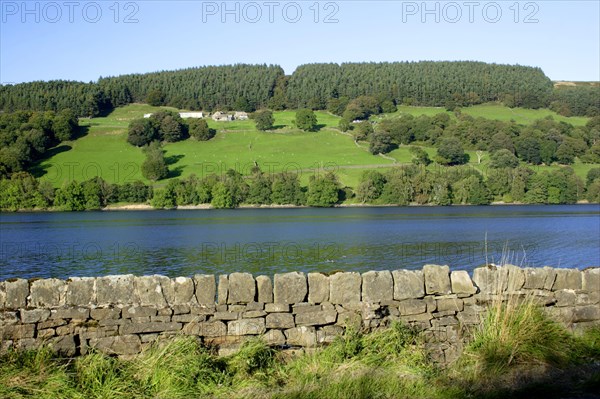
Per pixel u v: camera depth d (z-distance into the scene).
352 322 8.33
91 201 110.31
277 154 137.88
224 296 8.16
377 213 101.81
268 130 162.50
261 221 88.38
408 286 8.64
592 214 97.50
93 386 7.10
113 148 137.62
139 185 113.31
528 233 65.69
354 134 152.50
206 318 8.11
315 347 8.21
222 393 7.03
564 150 126.19
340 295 8.43
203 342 8.02
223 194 111.38
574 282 9.12
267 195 114.44
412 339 8.31
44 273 37.81
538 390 7.08
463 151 130.62
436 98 197.62
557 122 146.38
